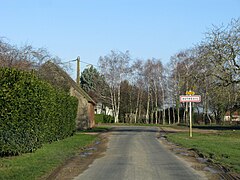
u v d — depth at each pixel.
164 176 12.06
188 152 19.95
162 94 82.44
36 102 17.55
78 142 25.12
